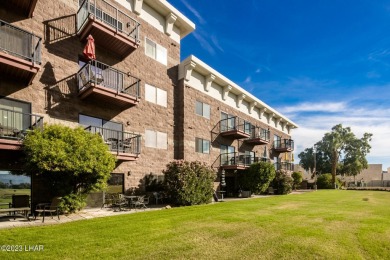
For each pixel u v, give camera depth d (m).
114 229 8.88
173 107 22.09
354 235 8.70
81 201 12.73
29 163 10.60
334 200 21.42
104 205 15.41
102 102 16.09
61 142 11.20
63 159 10.80
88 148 11.87
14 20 12.50
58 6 14.50
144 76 19.45
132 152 16.58
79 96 14.90
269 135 37.69
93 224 9.66
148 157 18.92
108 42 16.23
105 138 16.02
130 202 15.66
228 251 6.84
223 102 28.33
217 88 27.62
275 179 31.77
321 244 7.56
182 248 6.98
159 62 21.02
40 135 11.11
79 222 10.09
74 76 14.84
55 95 13.81
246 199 22.55
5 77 11.97
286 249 7.06
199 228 9.34
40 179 12.73
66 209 12.02
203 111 24.95
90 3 15.75
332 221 11.07
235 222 10.51
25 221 10.32
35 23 13.33
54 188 12.17
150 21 20.58
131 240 7.60
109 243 7.26
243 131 28.42
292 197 24.80
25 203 11.70
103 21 15.66
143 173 18.33
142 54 19.50
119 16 17.97
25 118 12.49
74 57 14.98
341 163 63.84
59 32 14.38
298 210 14.48
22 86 12.52
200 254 6.55
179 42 23.48
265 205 16.94
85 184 12.86
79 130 12.55
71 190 12.34
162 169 20.03
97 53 16.50
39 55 12.45
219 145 26.83
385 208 15.87
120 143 16.00
